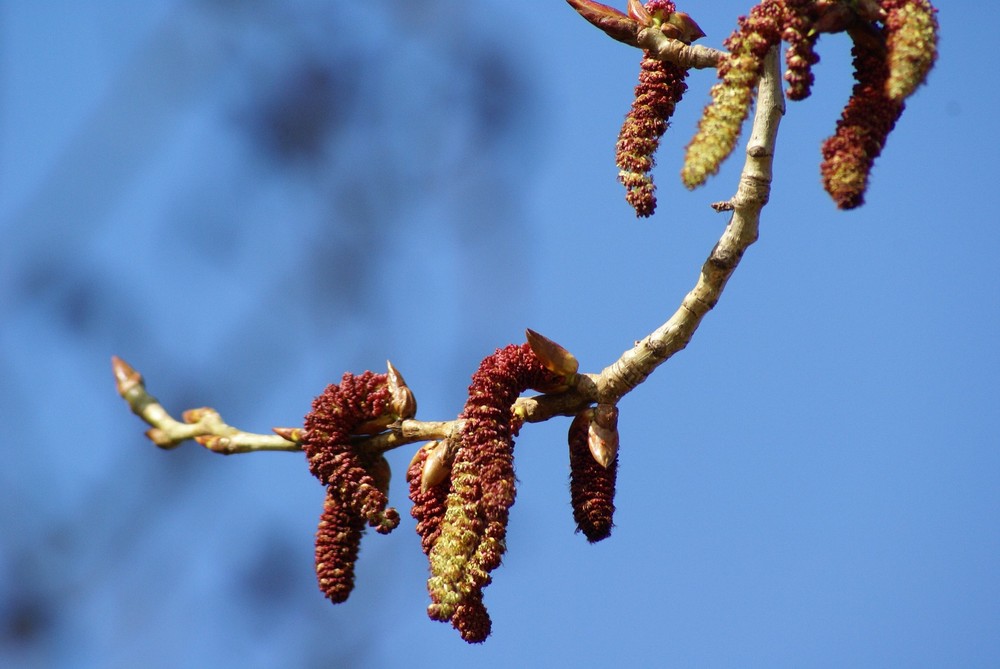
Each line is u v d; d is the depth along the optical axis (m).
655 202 1.19
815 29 1.16
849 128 1.16
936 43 1.15
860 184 1.16
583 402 1.20
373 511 1.20
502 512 1.18
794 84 1.16
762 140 1.18
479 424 1.19
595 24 1.20
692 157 1.16
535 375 1.20
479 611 1.18
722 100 1.16
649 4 1.20
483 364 1.20
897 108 1.16
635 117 1.20
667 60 1.20
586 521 1.20
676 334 1.19
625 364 1.20
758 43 1.16
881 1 1.16
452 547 1.18
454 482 1.18
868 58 1.16
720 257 1.19
